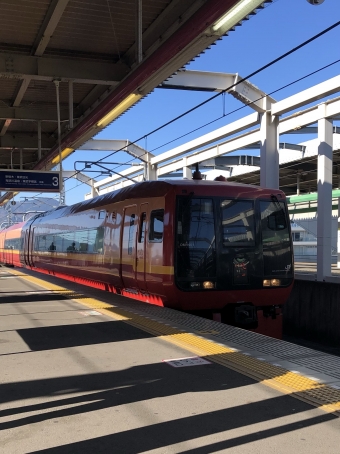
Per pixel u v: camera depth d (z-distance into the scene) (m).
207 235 7.92
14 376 4.42
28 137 17.91
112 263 10.52
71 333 6.25
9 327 6.67
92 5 8.58
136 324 6.79
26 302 9.32
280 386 4.12
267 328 8.52
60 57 10.67
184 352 5.25
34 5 8.52
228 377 4.36
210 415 3.49
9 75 10.34
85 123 11.55
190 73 15.24
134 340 5.82
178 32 7.07
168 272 7.75
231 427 3.28
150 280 8.41
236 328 6.51
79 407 3.65
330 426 3.29
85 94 13.56
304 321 12.38
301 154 24.11
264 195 8.53
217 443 3.04
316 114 14.92
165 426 3.30
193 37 6.87
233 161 25.83
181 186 7.98
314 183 31.80
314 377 4.36
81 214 13.95
